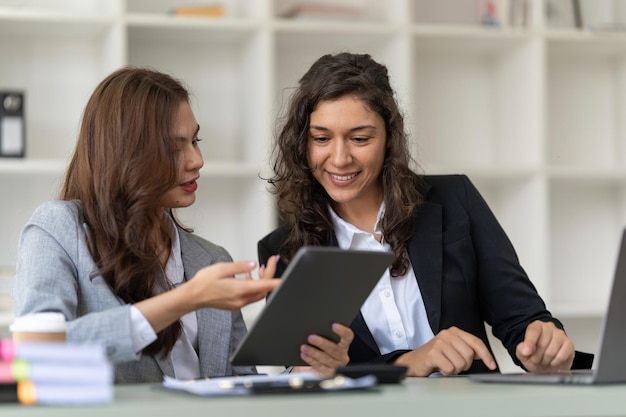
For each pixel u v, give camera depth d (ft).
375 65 8.39
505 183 15.25
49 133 14.01
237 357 6.05
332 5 14.87
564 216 16.08
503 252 8.61
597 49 15.51
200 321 7.73
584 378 5.58
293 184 8.45
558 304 15.01
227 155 14.70
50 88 14.05
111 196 7.29
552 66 16.06
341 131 8.01
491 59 15.70
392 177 8.39
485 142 15.67
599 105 16.17
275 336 5.95
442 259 8.44
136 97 7.43
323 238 8.59
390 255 5.93
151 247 7.34
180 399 4.79
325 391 5.12
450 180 8.96
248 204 14.10
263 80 13.50
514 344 8.29
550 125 15.99
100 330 5.95
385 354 8.09
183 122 7.59
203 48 14.64
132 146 7.32
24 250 7.12
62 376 4.38
